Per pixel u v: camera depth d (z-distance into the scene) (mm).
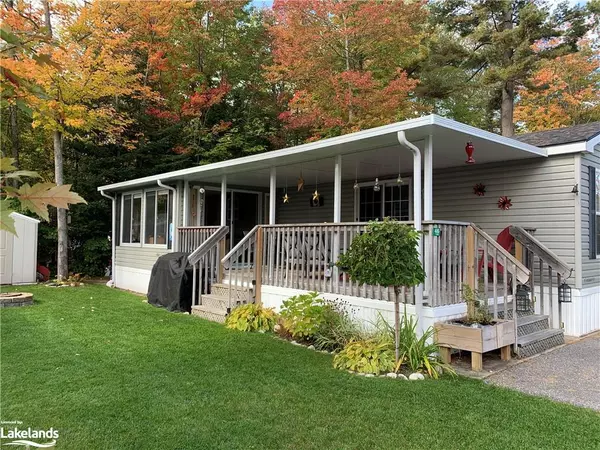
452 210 7820
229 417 3215
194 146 15172
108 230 14266
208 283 8219
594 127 7062
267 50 16922
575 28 14078
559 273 5863
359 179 9570
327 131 12953
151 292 8453
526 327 5375
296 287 6629
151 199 10484
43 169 14211
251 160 7344
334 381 4023
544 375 4391
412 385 3955
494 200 7234
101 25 10852
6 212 968
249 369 4352
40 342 5250
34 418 3150
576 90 16094
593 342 5828
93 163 13961
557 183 6539
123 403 3443
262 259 7332
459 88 15375
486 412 3369
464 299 5031
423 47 14945
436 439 2912
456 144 5852
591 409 3496
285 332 5957
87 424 3070
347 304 5816
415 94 15141
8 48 1281
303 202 11000
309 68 12320
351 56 12805
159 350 5016
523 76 14508
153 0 13727
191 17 15148
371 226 4438
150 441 2834
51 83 9609
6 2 9320
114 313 7305
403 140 5020
